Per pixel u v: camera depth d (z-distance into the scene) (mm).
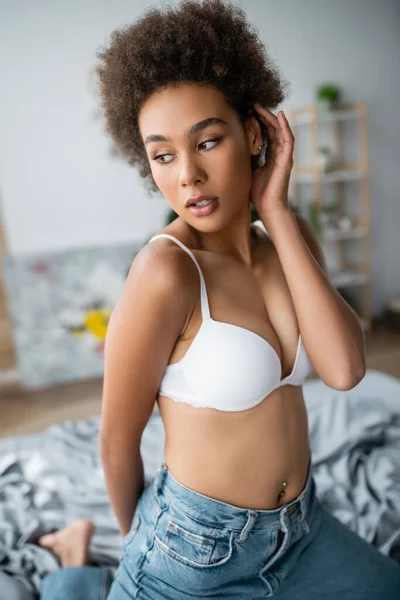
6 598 1578
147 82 910
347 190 5254
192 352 996
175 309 960
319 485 2041
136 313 957
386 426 2357
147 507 1136
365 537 1806
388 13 5078
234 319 1009
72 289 4551
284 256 1070
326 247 5312
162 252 965
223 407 1002
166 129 918
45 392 4367
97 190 4598
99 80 1055
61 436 2557
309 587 1268
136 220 4730
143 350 976
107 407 1053
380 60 5129
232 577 1093
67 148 4477
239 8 1005
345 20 4961
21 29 4250
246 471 1048
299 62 4898
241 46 960
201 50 907
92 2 4363
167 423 1088
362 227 5125
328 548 1259
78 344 4574
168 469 1106
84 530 1824
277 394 1058
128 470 1156
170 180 957
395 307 5250
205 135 924
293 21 4820
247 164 998
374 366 4324
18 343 4465
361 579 1290
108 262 4617
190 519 1050
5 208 4414
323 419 2389
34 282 4469
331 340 1059
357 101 5113
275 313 1098
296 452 1106
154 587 1092
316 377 3818
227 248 1089
